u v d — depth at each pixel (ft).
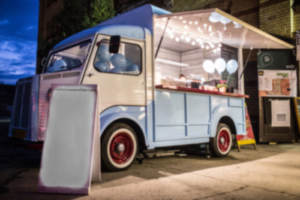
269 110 28.30
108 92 13.47
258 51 28.89
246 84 32.45
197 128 17.75
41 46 32.78
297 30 28.04
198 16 16.44
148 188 10.73
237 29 19.53
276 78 28.58
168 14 16.05
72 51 14.87
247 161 17.46
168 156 19.85
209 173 13.61
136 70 14.66
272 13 30.01
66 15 30.60
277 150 22.85
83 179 9.80
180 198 9.47
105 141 13.25
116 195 9.76
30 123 13.34
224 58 23.73
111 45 12.80
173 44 24.16
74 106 10.50
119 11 48.19
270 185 11.30
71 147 10.07
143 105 14.69
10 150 22.43
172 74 26.00
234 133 21.47
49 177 9.84
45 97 13.41
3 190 10.21
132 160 14.21
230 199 9.41
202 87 18.75
